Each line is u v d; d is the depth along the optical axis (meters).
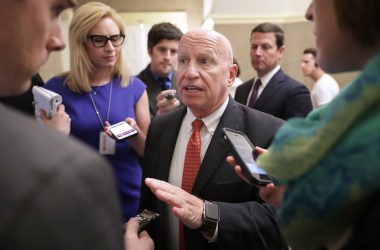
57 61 4.66
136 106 1.63
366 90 0.37
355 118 0.39
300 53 4.70
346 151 0.39
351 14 0.40
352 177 0.37
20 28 0.40
